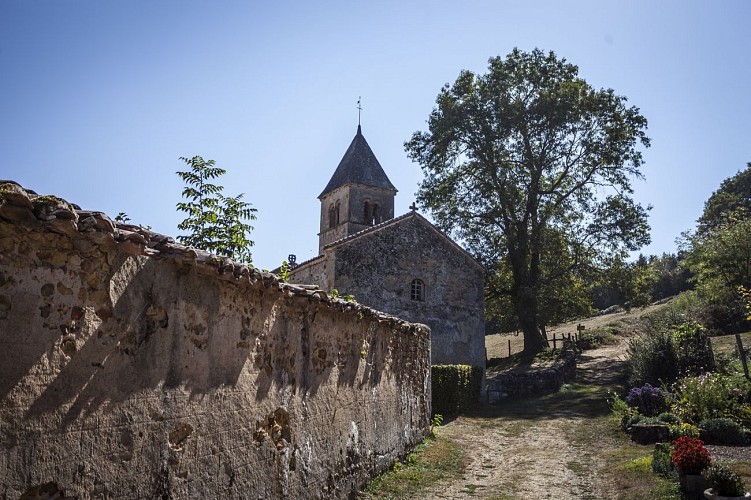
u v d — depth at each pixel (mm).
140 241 4414
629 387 20406
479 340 25484
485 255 32031
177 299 5043
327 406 8234
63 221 3750
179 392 4984
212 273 5379
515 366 30344
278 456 6707
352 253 22547
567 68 32656
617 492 9586
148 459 4555
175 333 4988
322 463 7918
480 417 19703
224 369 5707
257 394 6324
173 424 4875
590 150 31375
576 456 12883
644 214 31406
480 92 31938
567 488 10117
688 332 19297
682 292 48844
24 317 3598
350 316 9297
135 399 4469
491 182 31953
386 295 23094
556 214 31859
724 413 13320
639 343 21234
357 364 9594
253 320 6324
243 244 10438
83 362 4008
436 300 24547
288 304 7180
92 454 4023
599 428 16047
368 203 30812
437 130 32094
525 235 31672
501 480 10805
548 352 31016
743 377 15672
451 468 11664
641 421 14094
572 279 32781
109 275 4281
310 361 7758
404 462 11859
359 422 9531
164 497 4703
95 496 4020
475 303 25688
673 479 9398
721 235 31938
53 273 3826
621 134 30953
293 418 7148
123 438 4316
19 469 3480
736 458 10641
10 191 3422
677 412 14016
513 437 15750
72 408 3887
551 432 16250
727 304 30156
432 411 18750
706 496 7984
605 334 39000
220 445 5547
